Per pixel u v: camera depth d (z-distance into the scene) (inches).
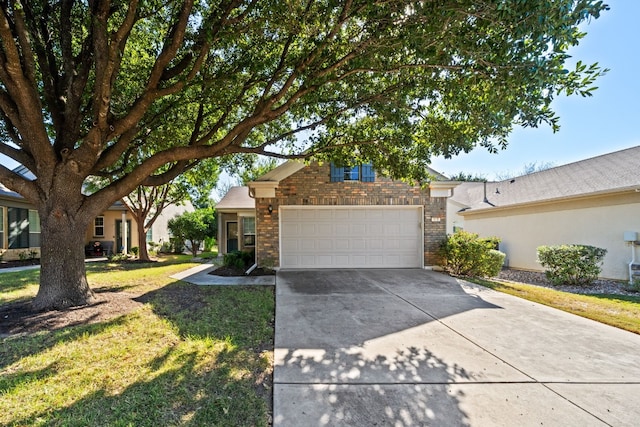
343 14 152.9
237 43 221.0
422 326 187.6
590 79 139.8
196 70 194.1
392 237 419.2
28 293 250.5
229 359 136.6
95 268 447.5
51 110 222.8
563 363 138.7
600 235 390.3
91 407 99.6
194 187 635.5
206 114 275.6
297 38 208.2
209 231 753.6
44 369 123.3
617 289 335.9
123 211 650.8
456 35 136.1
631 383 121.8
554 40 117.6
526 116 159.9
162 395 107.0
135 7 156.8
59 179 202.5
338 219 414.9
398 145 265.7
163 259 615.2
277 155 257.1
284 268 409.1
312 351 148.6
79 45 256.7
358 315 208.1
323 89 237.8
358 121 288.5
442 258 403.5
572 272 352.8
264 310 213.6
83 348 142.9
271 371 127.7
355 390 114.0
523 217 503.8
